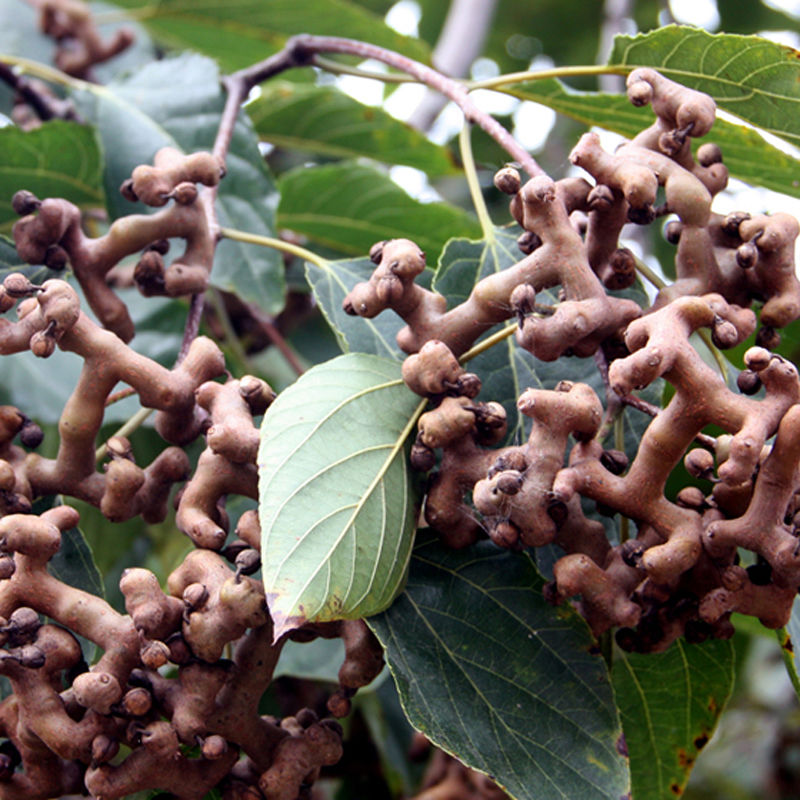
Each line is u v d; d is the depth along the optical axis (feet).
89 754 1.62
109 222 2.23
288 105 2.70
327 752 1.69
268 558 1.61
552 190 1.67
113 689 1.60
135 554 2.54
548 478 1.62
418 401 1.77
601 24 4.00
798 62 1.93
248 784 1.70
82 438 1.74
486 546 1.76
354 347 1.96
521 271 1.69
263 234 2.28
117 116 2.29
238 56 3.23
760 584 1.64
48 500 1.85
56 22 3.03
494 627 1.72
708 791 3.71
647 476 1.62
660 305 1.74
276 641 1.59
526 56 4.19
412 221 2.67
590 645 1.71
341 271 2.03
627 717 2.01
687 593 1.66
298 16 2.98
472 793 2.23
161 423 1.78
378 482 1.69
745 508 1.64
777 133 2.03
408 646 1.69
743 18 3.76
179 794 1.67
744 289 1.75
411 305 1.72
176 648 1.63
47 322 1.69
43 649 1.63
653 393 1.93
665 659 1.98
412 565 1.74
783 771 3.72
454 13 3.58
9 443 1.77
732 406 1.59
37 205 1.84
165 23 3.08
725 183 1.79
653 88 1.78
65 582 1.84
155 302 2.40
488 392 1.90
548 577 1.85
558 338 1.65
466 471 1.69
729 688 1.98
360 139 2.82
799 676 1.72
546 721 1.69
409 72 2.14
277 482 1.65
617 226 1.75
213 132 2.29
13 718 1.66
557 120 3.52
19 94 2.60
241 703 1.66
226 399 1.73
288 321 2.72
